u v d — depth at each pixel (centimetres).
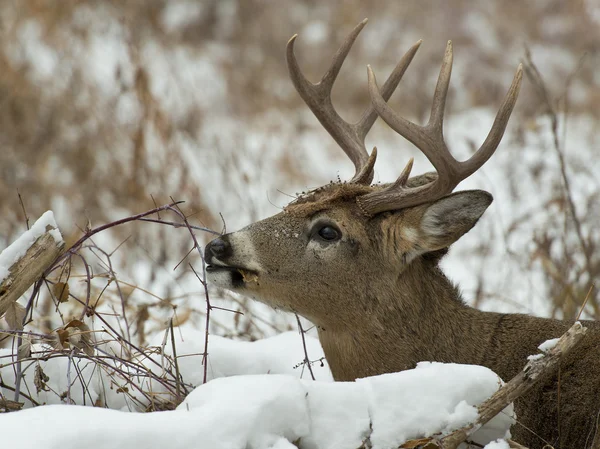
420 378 671
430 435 656
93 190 1647
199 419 612
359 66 2497
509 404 688
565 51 2592
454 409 665
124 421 600
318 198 879
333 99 2412
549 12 2692
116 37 2147
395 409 657
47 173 1686
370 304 855
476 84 2431
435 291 871
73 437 583
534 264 1327
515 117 2181
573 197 1555
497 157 1867
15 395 725
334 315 862
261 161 1878
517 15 2683
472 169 821
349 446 650
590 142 1970
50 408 610
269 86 2355
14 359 777
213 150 1862
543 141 1636
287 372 900
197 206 1569
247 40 2570
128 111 1877
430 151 814
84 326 739
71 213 1623
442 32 2606
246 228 871
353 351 868
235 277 872
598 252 1255
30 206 1603
